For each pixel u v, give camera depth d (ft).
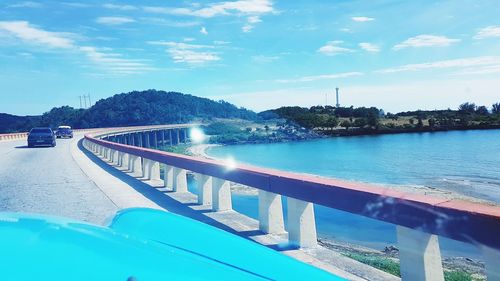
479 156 392.88
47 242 3.65
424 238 11.58
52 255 3.56
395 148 533.14
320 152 531.91
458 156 398.21
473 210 9.92
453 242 79.05
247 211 115.34
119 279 3.85
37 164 67.72
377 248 63.21
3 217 3.97
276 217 21.24
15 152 101.45
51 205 30.86
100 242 4.04
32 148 119.55
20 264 3.35
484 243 9.59
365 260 20.98
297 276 6.25
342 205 14.62
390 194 12.70
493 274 9.54
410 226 11.71
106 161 73.51
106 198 33.35
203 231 6.51
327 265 16.08
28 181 45.29
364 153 476.54
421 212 11.34
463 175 259.60
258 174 20.94
